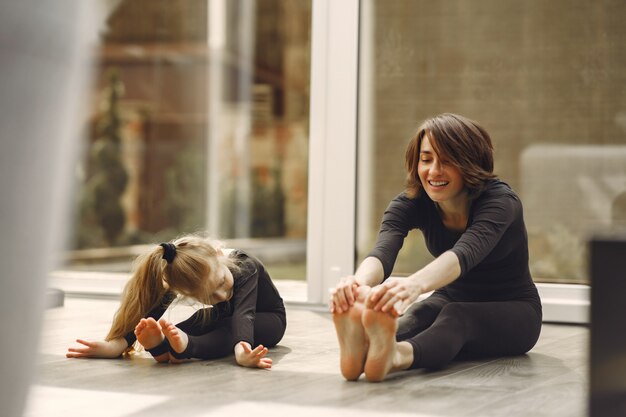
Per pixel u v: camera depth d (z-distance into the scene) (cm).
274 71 417
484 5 342
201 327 214
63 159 101
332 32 356
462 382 179
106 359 208
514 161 339
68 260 434
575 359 219
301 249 412
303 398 158
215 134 434
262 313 230
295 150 416
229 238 429
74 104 102
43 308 101
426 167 204
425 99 349
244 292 209
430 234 220
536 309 223
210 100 434
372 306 168
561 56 334
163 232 444
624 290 95
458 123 205
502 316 211
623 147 329
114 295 389
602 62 330
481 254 191
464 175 201
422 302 226
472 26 343
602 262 96
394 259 203
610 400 95
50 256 101
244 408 149
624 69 328
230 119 430
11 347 97
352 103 354
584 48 332
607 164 330
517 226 212
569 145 333
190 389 167
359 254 358
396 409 149
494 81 341
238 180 430
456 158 201
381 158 354
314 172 359
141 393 162
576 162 333
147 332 195
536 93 336
